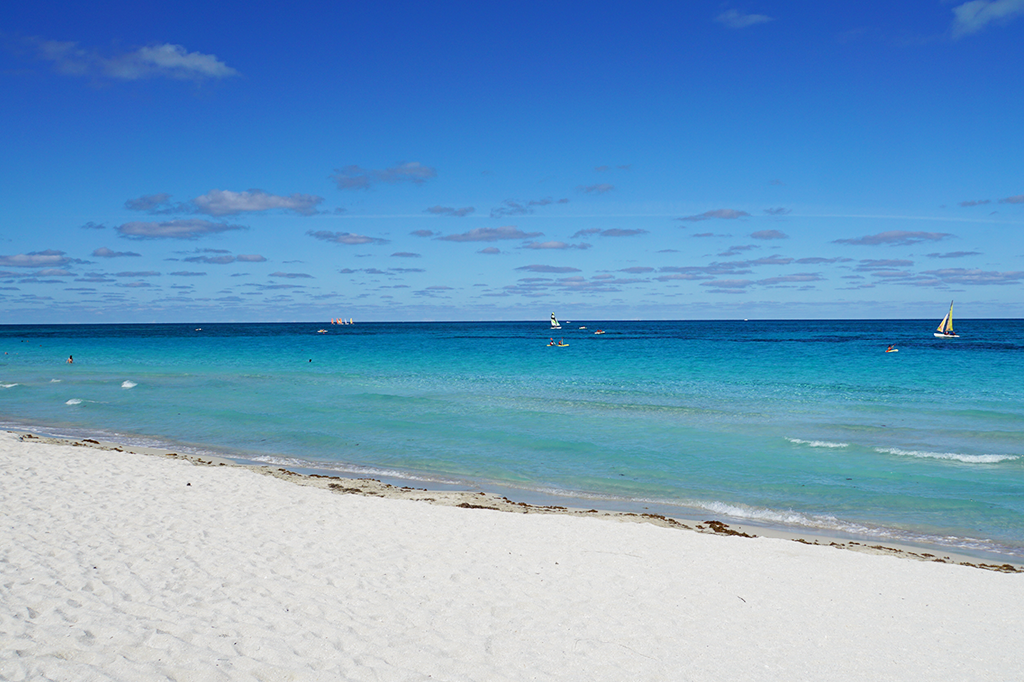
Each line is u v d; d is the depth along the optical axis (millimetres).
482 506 12297
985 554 10531
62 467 13242
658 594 7637
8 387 29922
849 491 13969
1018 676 5891
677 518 12172
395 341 86625
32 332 143000
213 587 7195
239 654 5656
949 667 6047
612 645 6230
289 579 7574
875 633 6797
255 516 10219
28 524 9164
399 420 21906
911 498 13445
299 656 5699
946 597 7918
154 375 36312
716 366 40969
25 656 5410
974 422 21484
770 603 7512
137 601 6707
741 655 6129
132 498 10969
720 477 15117
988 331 111750
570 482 14812
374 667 5566
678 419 22172
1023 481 14656
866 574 8633
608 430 20328
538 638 6324
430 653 5895
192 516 10016
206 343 77375
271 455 17312
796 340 82562
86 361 46688
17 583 6992
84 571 7461
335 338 99188
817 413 23203
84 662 5383
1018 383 31234
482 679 5453
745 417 22500
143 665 5367
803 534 11383
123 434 19859
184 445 18391
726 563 8844
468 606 7043
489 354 54281
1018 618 7324
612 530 10219
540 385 31359
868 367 39656
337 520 10242
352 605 6918
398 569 8094
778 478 14984
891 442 18594
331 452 17672
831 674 5820
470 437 19344
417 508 11289
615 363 44188
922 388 29641
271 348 64875
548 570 8297
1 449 14984
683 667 5820
